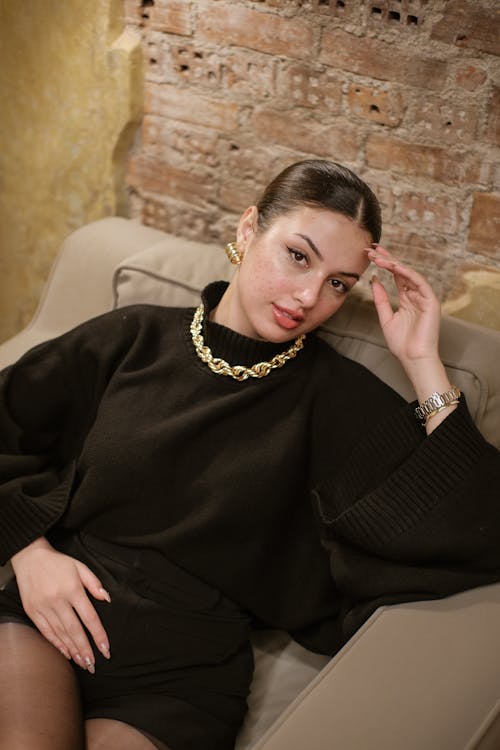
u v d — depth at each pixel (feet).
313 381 4.88
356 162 5.93
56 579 4.58
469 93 5.32
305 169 4.59
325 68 5.77
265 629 5.07
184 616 4.62
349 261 4.54
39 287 7.64
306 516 4.95
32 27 6.67
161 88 6.52
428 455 4.43
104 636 4.48
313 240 4.46
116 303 5.73
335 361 4.93
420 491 4.41
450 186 5.63
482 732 3.60
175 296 5.58
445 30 5.24
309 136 6.05
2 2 6.71
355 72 5.66
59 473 5.26
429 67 5.38
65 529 4.99
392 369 5.06
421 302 4.75
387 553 4.38
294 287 4.52
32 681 4.28
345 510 4.60
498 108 5.25
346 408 4.84
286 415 4.83
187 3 6.11
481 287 5.76
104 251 6.01
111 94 6.58
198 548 4.71
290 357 4.86
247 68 6.09
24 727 4.08
